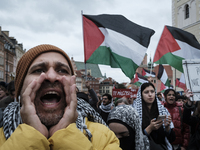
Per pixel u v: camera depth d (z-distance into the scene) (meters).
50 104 0.96
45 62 1.03
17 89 1.12
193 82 3.52
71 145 0.90
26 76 1.04
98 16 4.79
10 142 0.86
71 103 0.97
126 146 2.06
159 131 2.75
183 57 5.65
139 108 2.99
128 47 4.72
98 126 1.29
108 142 1.24
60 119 0.97
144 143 2.18
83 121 1.28
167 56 5.67
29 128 0.88
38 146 0.86
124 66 4.68
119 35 4.76
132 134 2.08
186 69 3.59
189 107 3.40
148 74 13.23
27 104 0.91
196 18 24.95
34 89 0.92
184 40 5.71
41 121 0.94
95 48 4.64
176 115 3.92
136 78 10.66
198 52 5.66
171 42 5.71
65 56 1.14
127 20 4.96
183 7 27.19
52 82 0.97
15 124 1.06
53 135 0.91
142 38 4.84
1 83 3.55
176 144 3.82
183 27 26.89
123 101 2.97
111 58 4.73
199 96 3.46
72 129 0.93
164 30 5.81
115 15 4.93
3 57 44.53
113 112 2.16
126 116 2.07
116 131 2.06
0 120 1.22
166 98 4.16
